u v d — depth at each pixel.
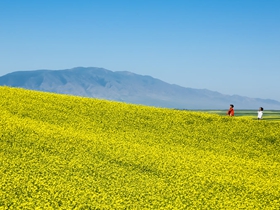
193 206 21.44
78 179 24.19
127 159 29.33
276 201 23.39
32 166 25.52
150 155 30.84
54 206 19.94
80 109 42.91
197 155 32.84
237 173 28.89
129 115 42.75
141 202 21.39
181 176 26.55
